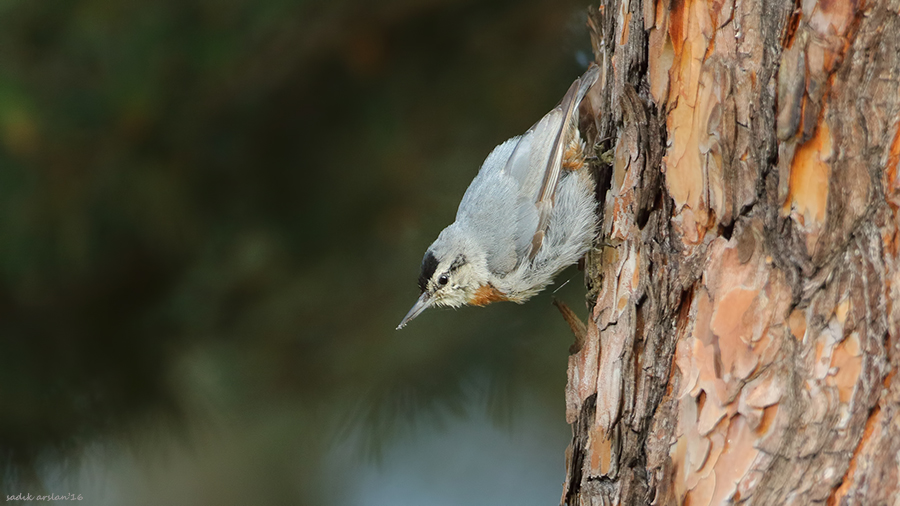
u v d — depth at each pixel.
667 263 4.92
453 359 5.08
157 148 5.05
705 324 4.91
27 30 5.04
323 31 5.07
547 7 5.08
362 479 5.27
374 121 5.08
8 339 5.05
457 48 5.08
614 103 4.96
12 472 5.05
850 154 4.89
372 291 5.09
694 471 4.91
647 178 4.93
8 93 5.03
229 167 5.07
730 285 4.91
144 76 5.04
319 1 5.06
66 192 5.04
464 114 5.09
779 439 4.89
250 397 5.09
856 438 4.89
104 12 5.04
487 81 5.08
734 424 4.90
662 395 4.92
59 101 5.04
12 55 5.04
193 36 5.05
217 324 5.07
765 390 4.90
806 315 4.89
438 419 5.08
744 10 4.91
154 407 5.07
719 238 4.91
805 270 4.89
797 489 4.89
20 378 5.05
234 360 5.08
